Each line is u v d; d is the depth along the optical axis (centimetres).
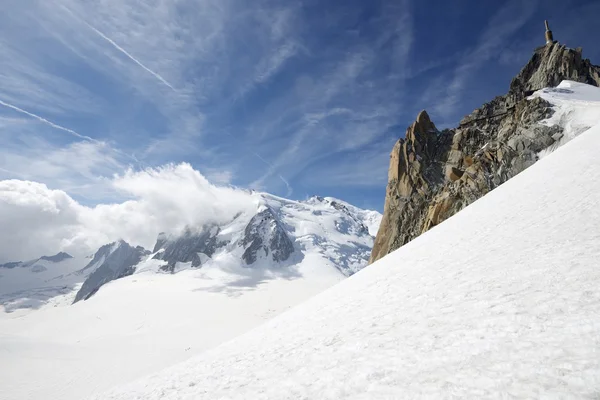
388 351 969
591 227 1348
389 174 8188
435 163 7338
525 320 829
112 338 17650
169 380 1730
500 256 1526
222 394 1153
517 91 7600
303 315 2250
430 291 1465
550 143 4934
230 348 2123
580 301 823
